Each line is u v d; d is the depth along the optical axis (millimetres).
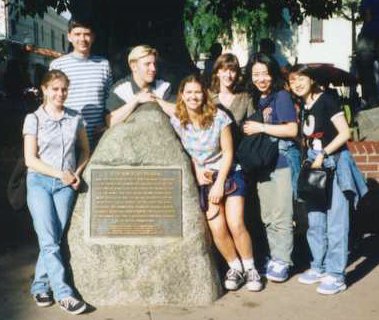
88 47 5219
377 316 4641
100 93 5250
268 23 15094
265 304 4871
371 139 8117
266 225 5348
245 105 5211
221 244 5070
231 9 14430
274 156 5086
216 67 5207
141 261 4836
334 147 4906
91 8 9617
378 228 7168
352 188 4918
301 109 5195
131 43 9602
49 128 4652
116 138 4914
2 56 16219
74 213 4895
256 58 5164
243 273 5215
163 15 9625
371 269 5754
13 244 6359
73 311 4609
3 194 7090
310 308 4793
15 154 7094
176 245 4855
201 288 4859
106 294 4812
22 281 5375
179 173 4918
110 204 4891
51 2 12680
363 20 10438
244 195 5066
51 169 4645
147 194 4895
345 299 4977
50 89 4637
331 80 17516
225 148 4914
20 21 29750
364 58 10289
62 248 4891
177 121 4996
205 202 4977
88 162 4930
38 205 4660
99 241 4852
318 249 5254
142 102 5039
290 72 5129
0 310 4742
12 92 14109
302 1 14656
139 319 4578
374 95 10281
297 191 5086
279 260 5309
